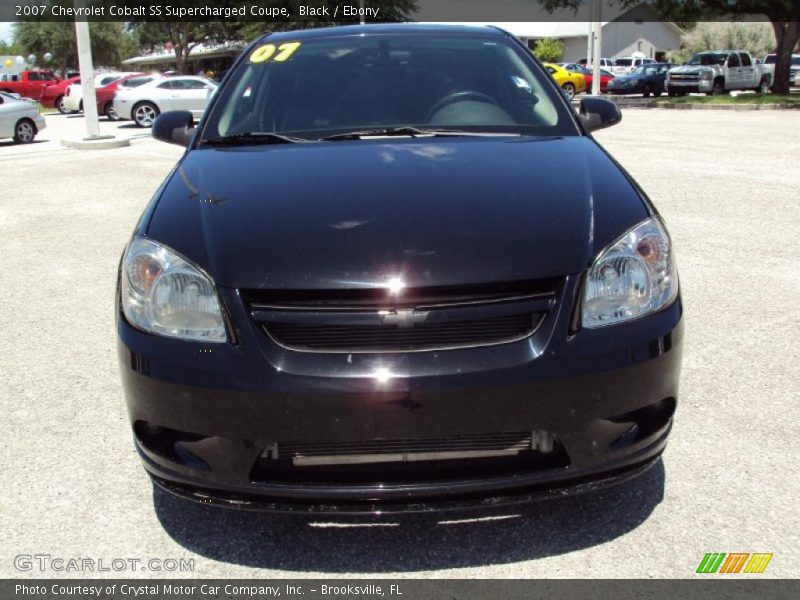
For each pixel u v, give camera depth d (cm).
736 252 560
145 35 4244
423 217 235
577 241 225
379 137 313
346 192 252
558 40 5294
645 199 256
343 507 212
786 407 324
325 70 358
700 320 427
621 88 2888
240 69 370
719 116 1836
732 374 357
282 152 297
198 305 219
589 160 280
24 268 579
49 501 268
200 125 339
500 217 235
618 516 251
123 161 1183
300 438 209
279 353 210
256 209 245
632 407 218
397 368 206
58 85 2688
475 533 245
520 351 210
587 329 215
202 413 212
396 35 381
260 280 215
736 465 280
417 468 214
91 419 330
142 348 221
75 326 451
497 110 332
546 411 210
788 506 254
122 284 238
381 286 211
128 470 288
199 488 220
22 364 394
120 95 1953
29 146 1490
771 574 222
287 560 235
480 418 208
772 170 910
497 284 213
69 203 830
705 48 5359
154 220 248
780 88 2534
